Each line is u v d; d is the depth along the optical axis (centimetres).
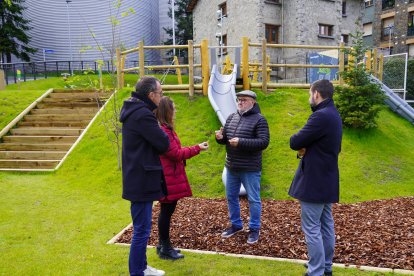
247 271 357
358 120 816
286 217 519
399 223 483
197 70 2481
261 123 426
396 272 345
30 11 3222
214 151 775
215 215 534
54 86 2120
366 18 3472
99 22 3164
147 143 318
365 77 826
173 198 372
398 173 733
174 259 385
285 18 2125
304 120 854
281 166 721
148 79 324
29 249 423
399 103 1088
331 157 321
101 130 921
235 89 973
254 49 2075
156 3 3791
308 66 966
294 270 357
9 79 2659
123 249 421
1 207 595
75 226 507
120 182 723
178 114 891
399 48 3098
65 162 842
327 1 2133
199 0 2692
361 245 410
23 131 992
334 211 552
